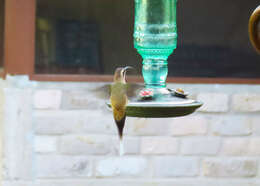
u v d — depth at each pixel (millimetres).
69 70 10422
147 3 5219
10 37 10312
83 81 10352
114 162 10445
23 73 10312
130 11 10477
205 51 10594
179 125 10570
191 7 10562
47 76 10305
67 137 10391
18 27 10320
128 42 10461
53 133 10367
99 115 10406
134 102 4367
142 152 10484
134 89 4496
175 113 4453
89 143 10414
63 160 10391
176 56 10578
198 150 10617
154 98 4598
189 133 10594
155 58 5129
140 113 4398
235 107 10672
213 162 10641
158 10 5211
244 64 10625
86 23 10453
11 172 10320
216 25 10586
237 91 10664
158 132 10523
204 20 10586
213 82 10570
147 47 5145
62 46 10422
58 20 10414
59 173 10383
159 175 10523
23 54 10320
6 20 10312
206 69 10609
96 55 10453
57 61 10406
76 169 10391
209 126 10641
